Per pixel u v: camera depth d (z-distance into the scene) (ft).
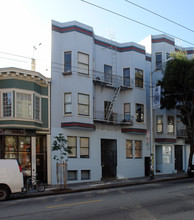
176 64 80.79
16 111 63.00
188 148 108.58
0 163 47.44
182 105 87.40
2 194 46.60
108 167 84.58
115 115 83.56
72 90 72.84
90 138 77.71
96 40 83.30
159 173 95.40
